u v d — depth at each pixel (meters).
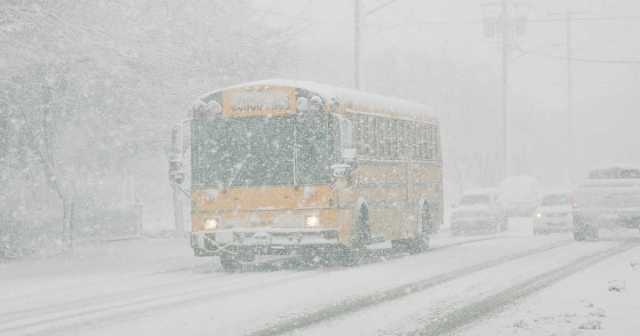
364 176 26.11
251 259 26.58
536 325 14.17
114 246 35.59
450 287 19.59
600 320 14.48
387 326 14.31
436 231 32.72
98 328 14.50
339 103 24.59
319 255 26.28
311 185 24.09
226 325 14.51
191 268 26.56
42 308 17.38
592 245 32.94
